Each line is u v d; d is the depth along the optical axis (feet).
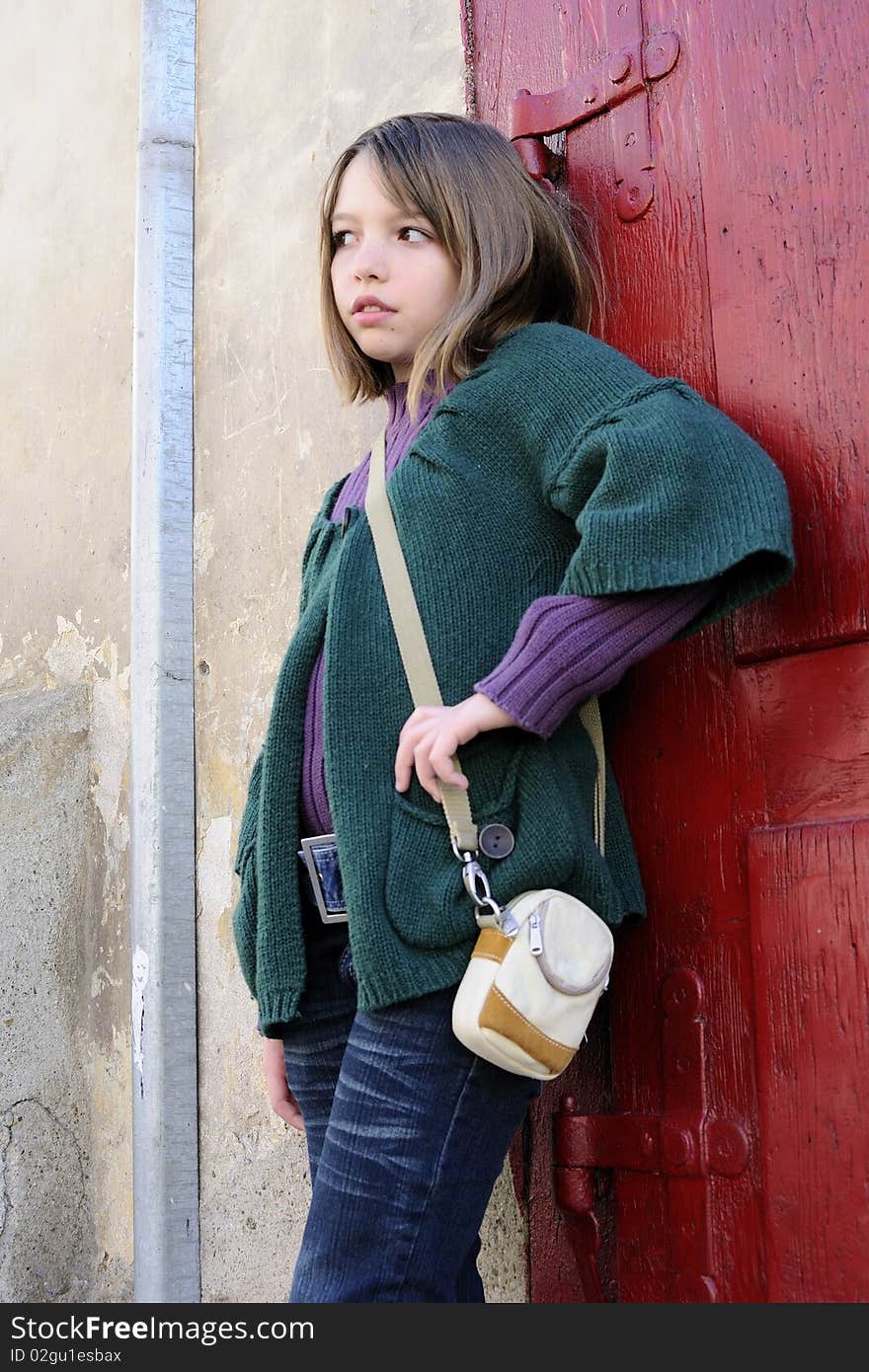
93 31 11.36
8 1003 9.49
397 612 5.15
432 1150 4.74
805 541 5.39
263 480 8.78
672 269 6.09
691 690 5.82
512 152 6.03
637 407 4.89
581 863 4.96
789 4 5.73
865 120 5.39
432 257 5.73
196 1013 8.67
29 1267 9.12
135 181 10.28
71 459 10.84
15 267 12.09
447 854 4.89
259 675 8.56
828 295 5.44
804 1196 5.11
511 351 5.39
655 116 6.26
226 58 9.74
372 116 8.23
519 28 7.11
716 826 5.66
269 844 5.38
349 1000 5.49
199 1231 8.39
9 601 11.40
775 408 5.57
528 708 4.69
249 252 9.23
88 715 10.05
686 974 5.66
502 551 5.17
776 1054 5.27
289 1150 7.80
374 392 6.49
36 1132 9.34
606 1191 5.98
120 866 9.45
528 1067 4.64
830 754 5.28
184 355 9.57
